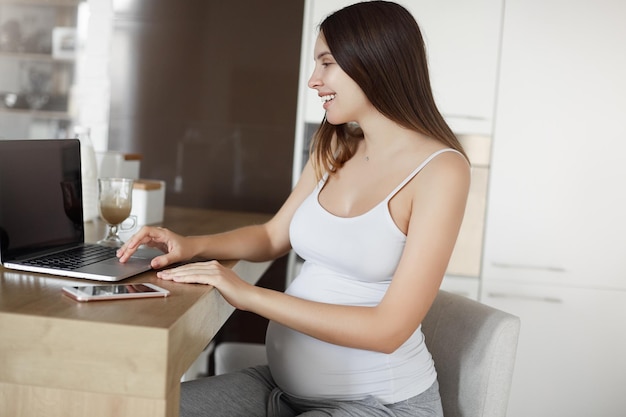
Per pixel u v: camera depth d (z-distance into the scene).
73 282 1.33
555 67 2.97
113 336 1.07
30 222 1.49
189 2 3.35
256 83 3.35
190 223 2.59
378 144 1.56
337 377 1.45
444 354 1.64
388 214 1.46
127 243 1.54
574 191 2.99
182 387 1.56
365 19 1.50
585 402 3.03
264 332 3.39
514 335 1.53
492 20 2.97
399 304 1.38
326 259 1.52
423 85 1.53
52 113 3.45
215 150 3.39
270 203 3.38
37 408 1.11
